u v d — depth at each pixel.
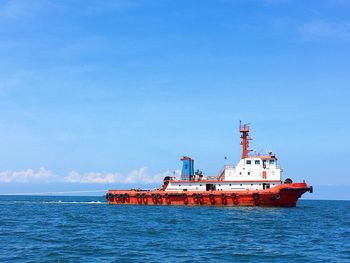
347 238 50.38
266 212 82.62
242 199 91.50
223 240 47.00
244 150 94.81
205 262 35.28
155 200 102.25
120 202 109.12
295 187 88.50
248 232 54.09
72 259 36.00
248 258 37.19
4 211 95.12
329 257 38.06
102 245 42.94
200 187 98.69
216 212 81.94
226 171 95.75
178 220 67.75
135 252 39.25
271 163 92.69
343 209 127.31
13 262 34.66
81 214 82.38
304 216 79.69
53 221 67.81
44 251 39.38
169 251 39.97
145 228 57.28
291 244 45.06
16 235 50.16
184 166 102.00
